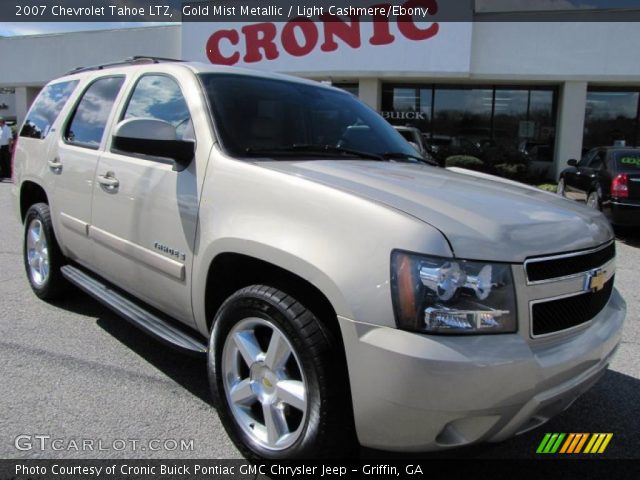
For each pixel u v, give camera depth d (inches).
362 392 81.5
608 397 134.6
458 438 82.4
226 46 703.1
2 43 880.3
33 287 191.8
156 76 137.9
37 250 189.6
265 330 101.8
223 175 107.3
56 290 182.7
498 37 649.0
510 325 81.6
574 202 117.5
